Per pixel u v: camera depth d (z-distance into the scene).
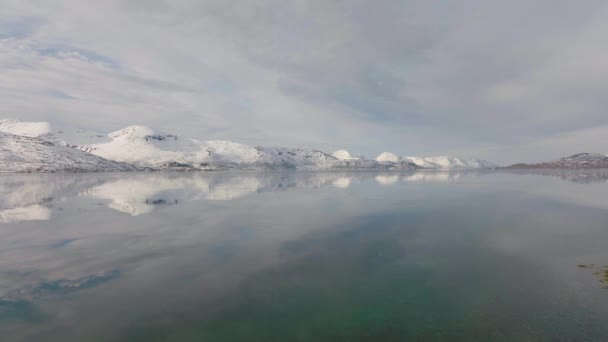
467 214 42.88
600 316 15.06
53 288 18.48
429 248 26.55
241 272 21.17
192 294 17.88
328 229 33.69
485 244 27.44
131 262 23.00
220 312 15.95
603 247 25.88
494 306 16.31
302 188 89.69
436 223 36.75
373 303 16.86
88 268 21.72
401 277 20.28
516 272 20.78
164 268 21.86
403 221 38.06
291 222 37.50
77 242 28.25
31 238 29.66
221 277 20.30
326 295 17.81
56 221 37.94
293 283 19.45
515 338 13.57
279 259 23.86
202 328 14.53
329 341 13.66
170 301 17.05
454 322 14.91
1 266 22.03
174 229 33.62
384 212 44.91
